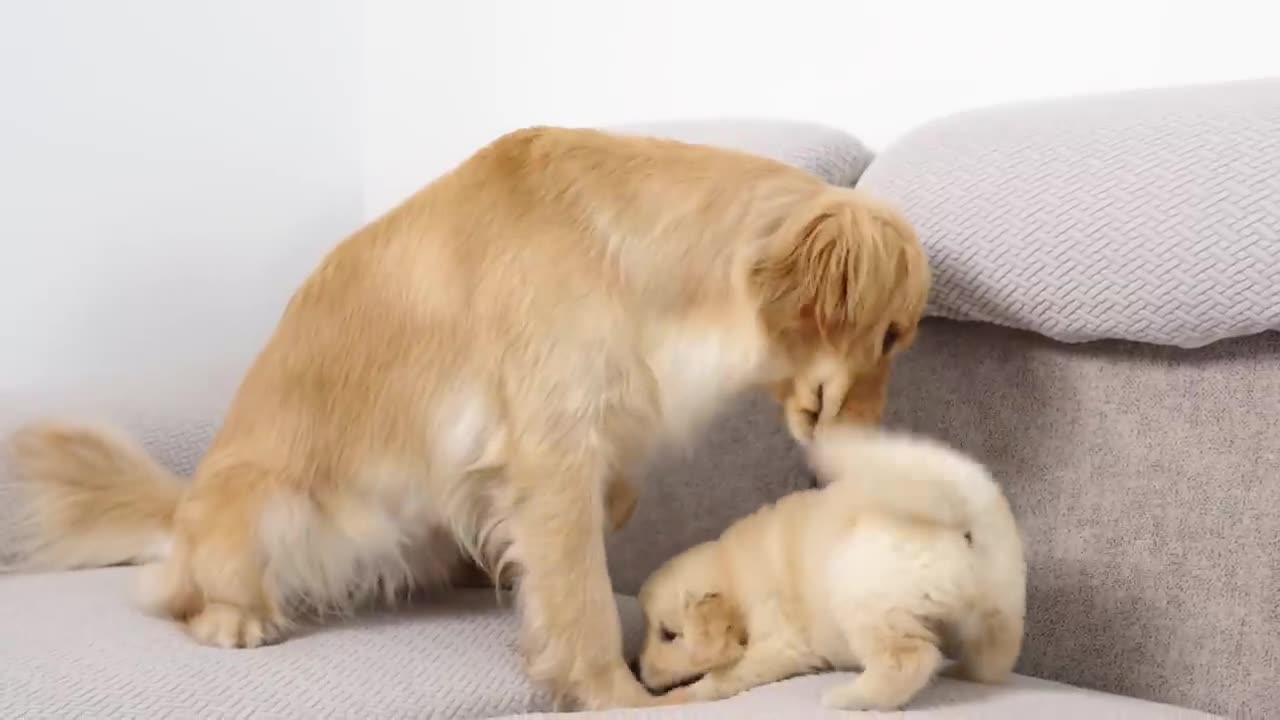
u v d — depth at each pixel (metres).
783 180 1.41
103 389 1.96
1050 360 1.51
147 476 1.75
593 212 1.39
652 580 1.44
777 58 2.09
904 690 1.15
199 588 1.45
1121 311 1.38
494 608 1.61
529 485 1.37
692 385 1.39
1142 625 1.43
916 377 1.61
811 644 1.32
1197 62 1.71
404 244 1.47
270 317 2.63
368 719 1.22
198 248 2.50
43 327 2.29
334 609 1.54
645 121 2.16
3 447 1.72
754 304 1.34
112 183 2.36
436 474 1.44
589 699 1.35
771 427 1.73
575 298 1.37
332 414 1.47
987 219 1.47
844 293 1.30
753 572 1.36
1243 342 1.37
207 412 1.92
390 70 2.67
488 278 1.39
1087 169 1.42
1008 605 1.23
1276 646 1.34
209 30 2.47
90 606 1.51
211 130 2.49
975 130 1.56
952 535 1.20
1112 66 1.78
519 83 2.45
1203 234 1.31
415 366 1.43
